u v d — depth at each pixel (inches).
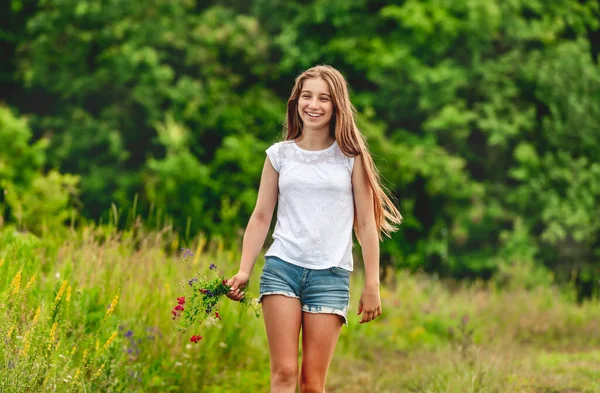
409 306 430.9
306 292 160.7
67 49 712.4
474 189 710.5
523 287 536.4
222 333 292.2
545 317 452.4
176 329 164.1
